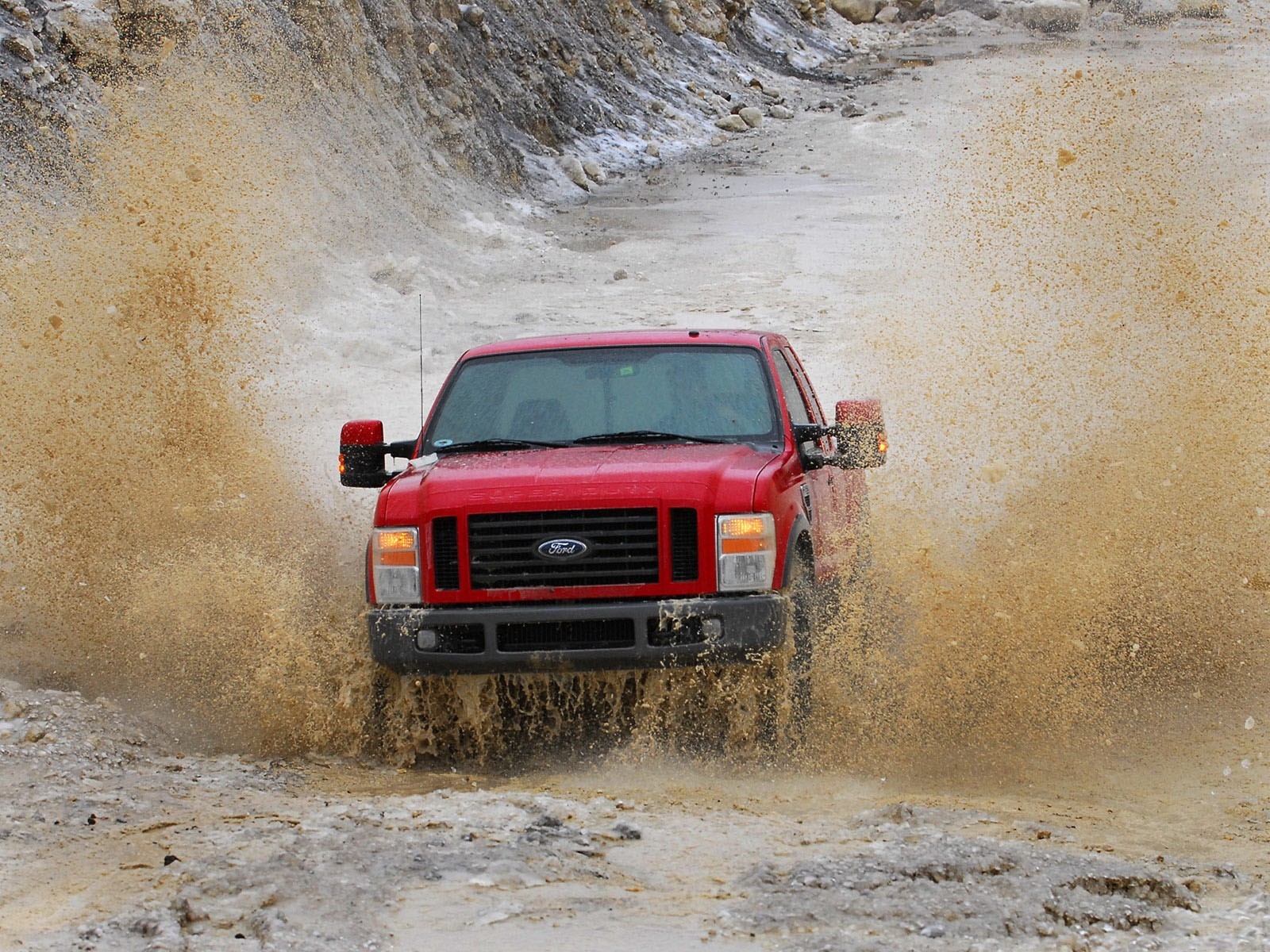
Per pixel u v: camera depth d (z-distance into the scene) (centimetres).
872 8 13075
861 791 1155
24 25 3594
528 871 870
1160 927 806
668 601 1196
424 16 6184
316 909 797
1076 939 775
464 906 812
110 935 752
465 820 980
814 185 6281
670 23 9731
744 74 9838
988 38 12344
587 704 1274
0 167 3194
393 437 2573
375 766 1246
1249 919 816
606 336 1520
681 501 1205
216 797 1070
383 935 766
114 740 1230
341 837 929
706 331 1534
